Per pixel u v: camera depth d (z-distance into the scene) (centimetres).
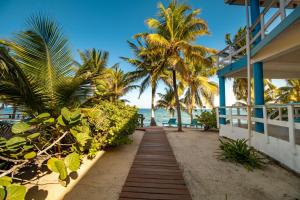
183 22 1077
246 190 325
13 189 200
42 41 402
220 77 880
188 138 816
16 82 358
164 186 339
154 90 1566
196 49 1019
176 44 1054
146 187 336
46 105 426
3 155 279
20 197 198
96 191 323
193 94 1653
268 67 685
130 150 596
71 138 410
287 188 331
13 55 382
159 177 378
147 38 1014
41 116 318
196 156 522
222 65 902
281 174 392
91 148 473
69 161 293
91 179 370
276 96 2095
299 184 346
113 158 504
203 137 838
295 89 1788
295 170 394
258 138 546
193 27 1077
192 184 349
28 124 318
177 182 355
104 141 520
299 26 352
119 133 556
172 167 435
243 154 460
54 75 429
